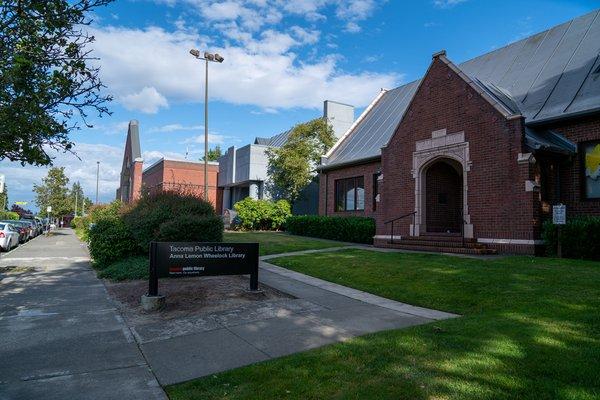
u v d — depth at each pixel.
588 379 4.07
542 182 12.99
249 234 24.67
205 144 23.53
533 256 11.65
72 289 10.30
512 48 18.55
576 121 13.04
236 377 4.57
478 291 8.19
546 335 5.35
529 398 3.77
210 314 7.49
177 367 5.04
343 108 32.62
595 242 10.92
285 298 8.76
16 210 65.75
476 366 4.51
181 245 8.36
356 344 5.52
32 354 5.56
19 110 5.33
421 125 15.82
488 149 13.30
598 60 14.06
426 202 15.88
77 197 76.50
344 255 13.93
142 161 48.69
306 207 31.91
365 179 21.78
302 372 4.62
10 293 9.80
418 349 5.16
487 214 13.25
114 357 5.42
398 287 9.26
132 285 10.55
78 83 5.68
